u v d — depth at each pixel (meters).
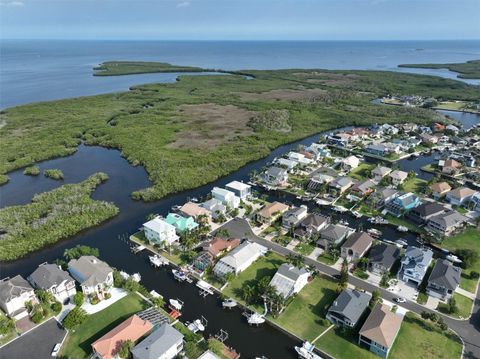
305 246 90.81
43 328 65.75
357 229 99.25
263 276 79.81
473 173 133.50
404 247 90.88
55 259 89.31
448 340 62.44
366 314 67.56
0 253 88.69
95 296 71.88
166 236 92.25
